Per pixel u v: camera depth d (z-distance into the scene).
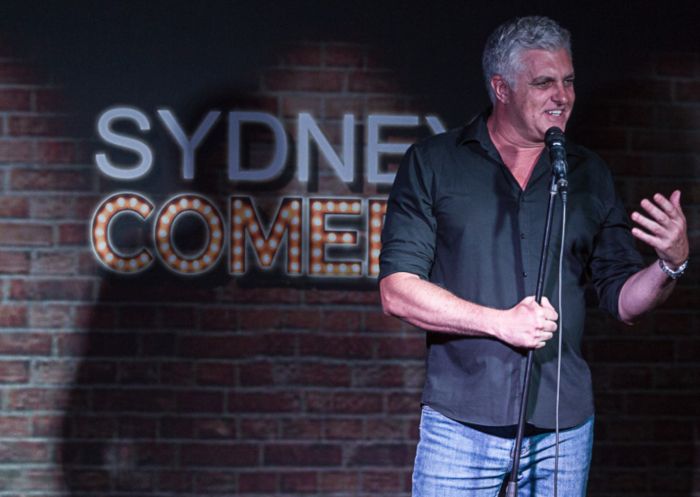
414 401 6.31
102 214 6.24
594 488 6.38
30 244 6.25
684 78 6.35
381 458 6.32
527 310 3.59
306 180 6.27
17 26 6.23
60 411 6.27
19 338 6.25
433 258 4.01
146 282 6.26
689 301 6.36
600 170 4.07
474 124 4.02
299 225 6.26
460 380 3.89
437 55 6.28
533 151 3.98
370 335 6.30
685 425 6.38
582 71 6.34
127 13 6.23
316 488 6.31
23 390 6.25
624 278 3.90
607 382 6.36
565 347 3.91
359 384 6.30
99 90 6.25
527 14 6.30
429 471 3.96
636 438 6.38
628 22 6.33
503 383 3.84
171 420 6.29
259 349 6.29
